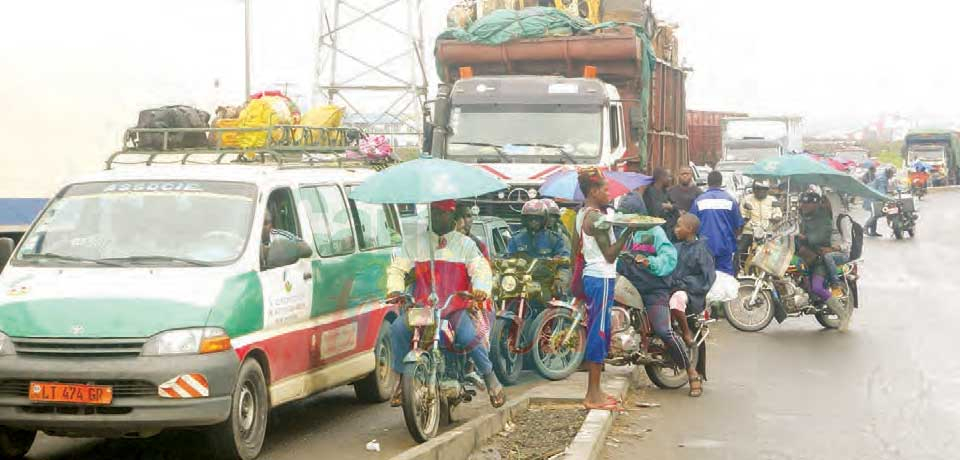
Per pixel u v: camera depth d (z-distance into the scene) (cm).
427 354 880
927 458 853
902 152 7675
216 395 782
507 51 1744
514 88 1622
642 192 1666
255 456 836
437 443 816
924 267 2550
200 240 860
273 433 946
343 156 1134
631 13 1864
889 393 1102
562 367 1161
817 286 1544
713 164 3994
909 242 3403
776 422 975
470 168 895
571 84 1614
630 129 1748
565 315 1163
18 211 1324
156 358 773
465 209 923
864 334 1517
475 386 958
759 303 1549
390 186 861
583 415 986
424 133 1698
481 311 935
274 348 857
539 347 1148
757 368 1248
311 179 984
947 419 985
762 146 3816
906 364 1268
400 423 988
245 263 846
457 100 1622
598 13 1878
